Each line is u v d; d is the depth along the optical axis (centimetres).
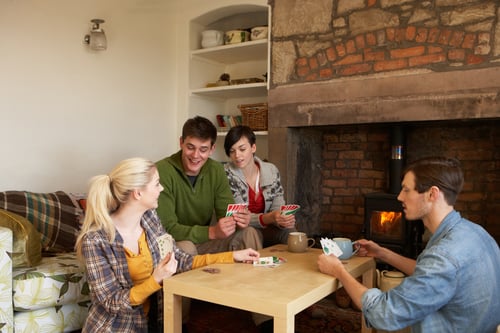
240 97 468
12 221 223
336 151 410
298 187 375
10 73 306
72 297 225
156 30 417
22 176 314
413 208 154
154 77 416
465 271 136
